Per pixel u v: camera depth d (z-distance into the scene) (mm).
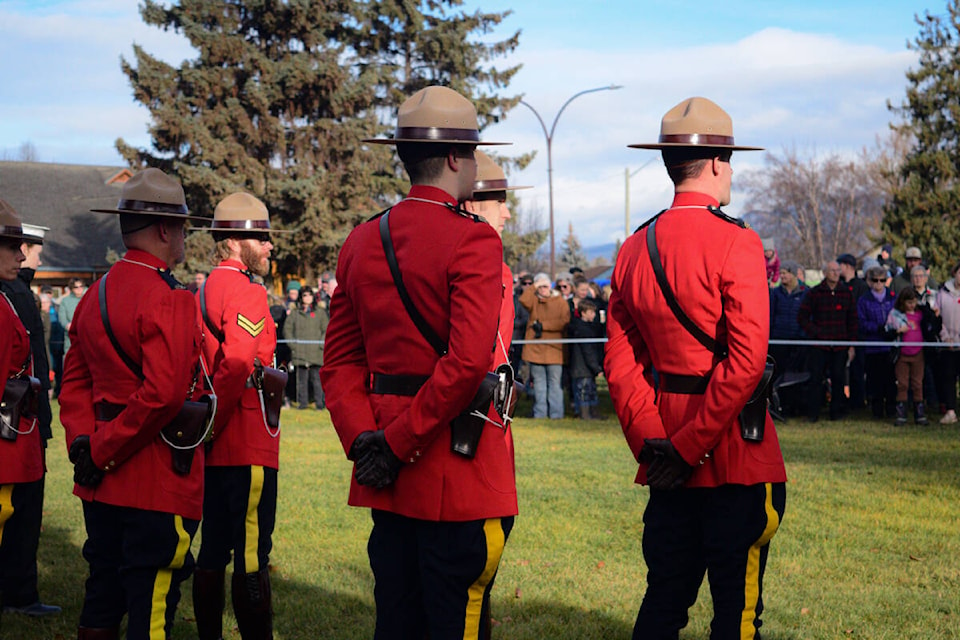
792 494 7348
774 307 12570
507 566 5617
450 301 2719
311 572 5605
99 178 46406
